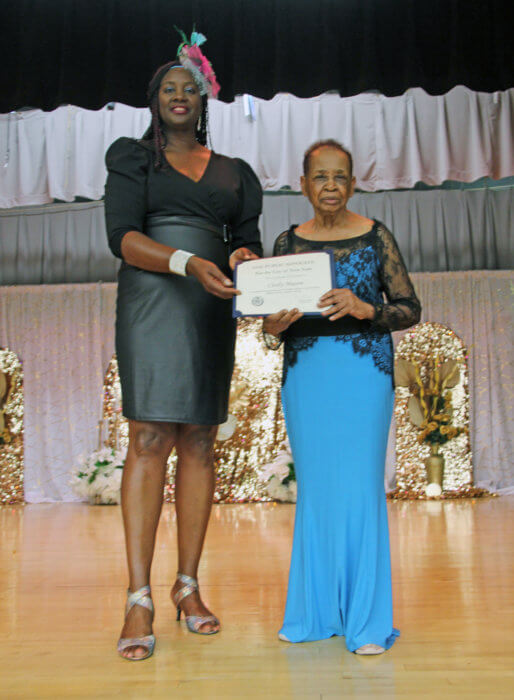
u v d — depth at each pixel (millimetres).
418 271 7816
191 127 2475
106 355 7840
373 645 2045
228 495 7262
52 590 3000
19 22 5086
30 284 8047
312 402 2299
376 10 5062
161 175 2375
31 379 7863
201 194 2396
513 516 5555
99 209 8094
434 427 7328
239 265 2258
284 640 2199
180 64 2465
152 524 2277
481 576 3135
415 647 2104
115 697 1737
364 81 4965
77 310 7918
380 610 2146
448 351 7637
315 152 2383
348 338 2289
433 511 6027
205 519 2447
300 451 2320
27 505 7391
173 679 1861
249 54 5004
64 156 5703
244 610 2602
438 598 2723
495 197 7906
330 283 2188
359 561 2182
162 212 2379
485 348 7652
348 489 2232
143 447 2311
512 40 4957
